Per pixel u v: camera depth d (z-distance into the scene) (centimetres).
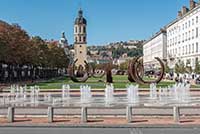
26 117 2075
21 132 1611
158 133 1580
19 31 6912
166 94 3675
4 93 3941
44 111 2272
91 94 3672
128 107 1914
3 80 7306
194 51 9738
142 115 2102
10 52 6372
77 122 1888
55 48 11619
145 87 4694
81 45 17038
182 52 10962
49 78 10588
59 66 12719
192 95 3606
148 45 18288
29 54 7444
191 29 10012
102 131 1653
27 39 7488
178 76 8312
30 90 4194
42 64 9581
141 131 1650
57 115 2119
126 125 1795
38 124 1822
